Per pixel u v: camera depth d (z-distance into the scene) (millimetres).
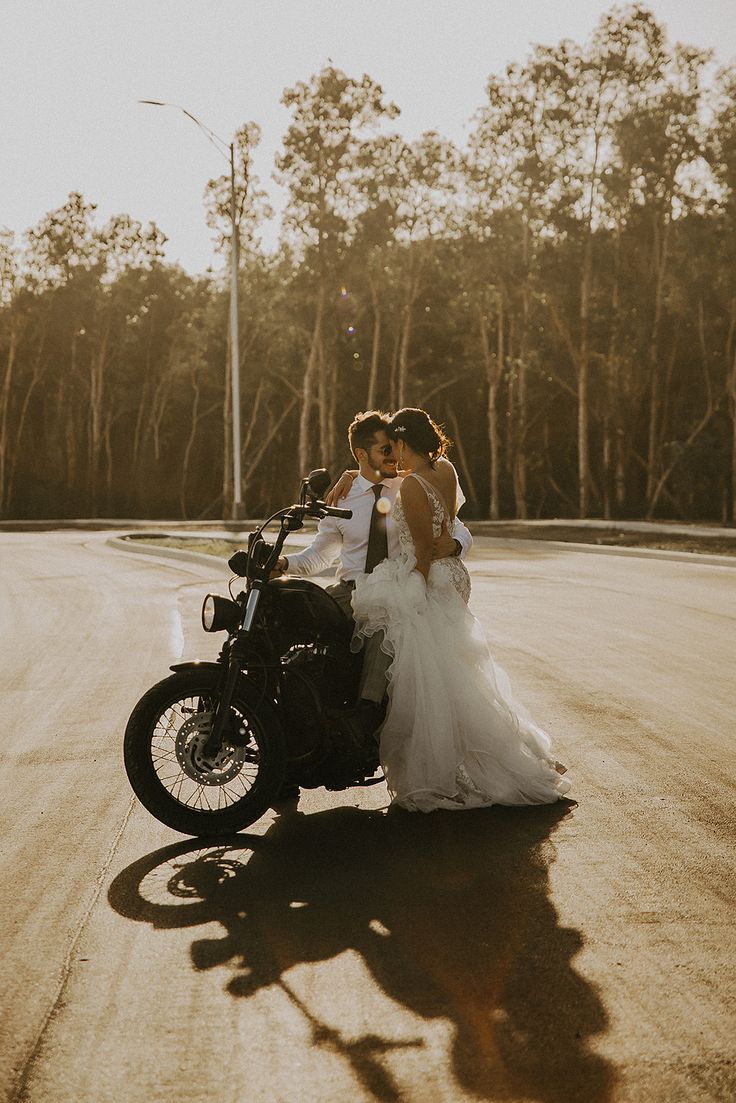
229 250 54031
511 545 30219
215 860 4930
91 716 8078
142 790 5207
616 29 47625
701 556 22891
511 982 3625
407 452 5715
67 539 33938
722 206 50188
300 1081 3043
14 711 8328
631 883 4500
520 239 53906
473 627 5770
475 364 62188
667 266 54438
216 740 5168
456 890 4477
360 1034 3299
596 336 52969
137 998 3562
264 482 71250
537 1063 3117
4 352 73812
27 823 5531
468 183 52156
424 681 5527
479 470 66562
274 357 66000
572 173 50375
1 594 17219
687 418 59625
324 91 52188
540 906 4277
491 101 49469
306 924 4160
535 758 5793
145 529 41906
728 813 5410
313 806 5781
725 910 4195
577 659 10047
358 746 5391
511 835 5168
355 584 5637
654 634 11742
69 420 72750
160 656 10805
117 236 68625
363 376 65812
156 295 70062
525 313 55250
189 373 71188
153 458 73875
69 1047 3244
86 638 12234
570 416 64688
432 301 60969
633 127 48219
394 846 5062
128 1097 2973
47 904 4414
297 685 5320
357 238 54062
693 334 58156
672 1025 3312
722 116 49281
